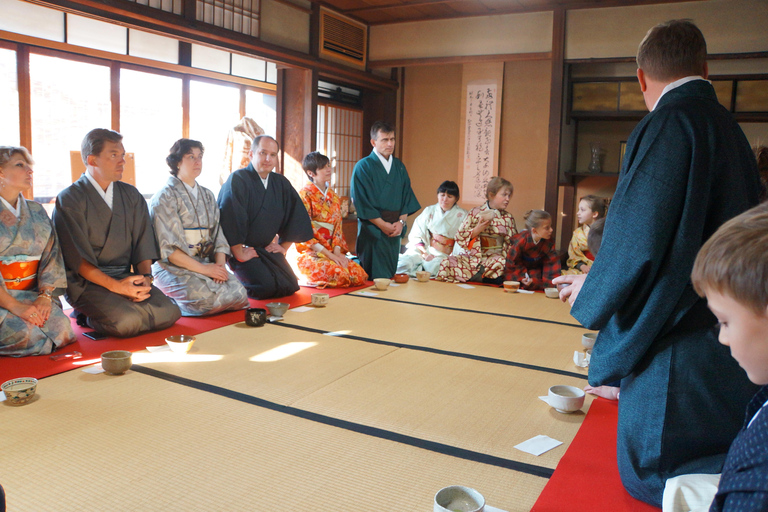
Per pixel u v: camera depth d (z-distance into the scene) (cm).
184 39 466
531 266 459
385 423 195
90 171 303
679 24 154
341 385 231
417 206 512
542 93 673
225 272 351
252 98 653
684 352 140
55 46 458
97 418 194
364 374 245
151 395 215
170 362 256
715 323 139
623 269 143
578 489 152
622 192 148
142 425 189
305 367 253
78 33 472
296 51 579
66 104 481
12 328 256
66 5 377
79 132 492
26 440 176
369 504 144
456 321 345
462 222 512
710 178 142
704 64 156
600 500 147
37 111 464
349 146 727
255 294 398
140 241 322
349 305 385
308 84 605
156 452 170
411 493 150
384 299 407
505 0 578
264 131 662
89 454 168
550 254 451
